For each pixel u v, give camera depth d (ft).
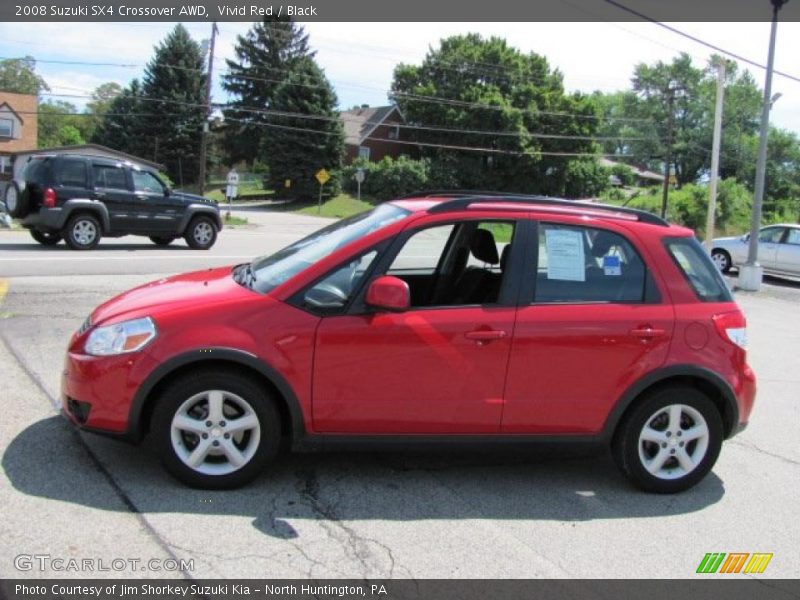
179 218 54.34
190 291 14.28
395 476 14.64
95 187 50.24
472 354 13.60
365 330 13.23
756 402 22.56
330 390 13.25
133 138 231.91
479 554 11.79
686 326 14.35
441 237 16.65
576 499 14.28
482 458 15.98
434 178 213.25
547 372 13.88
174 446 13.02
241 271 15.87
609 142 303.27
